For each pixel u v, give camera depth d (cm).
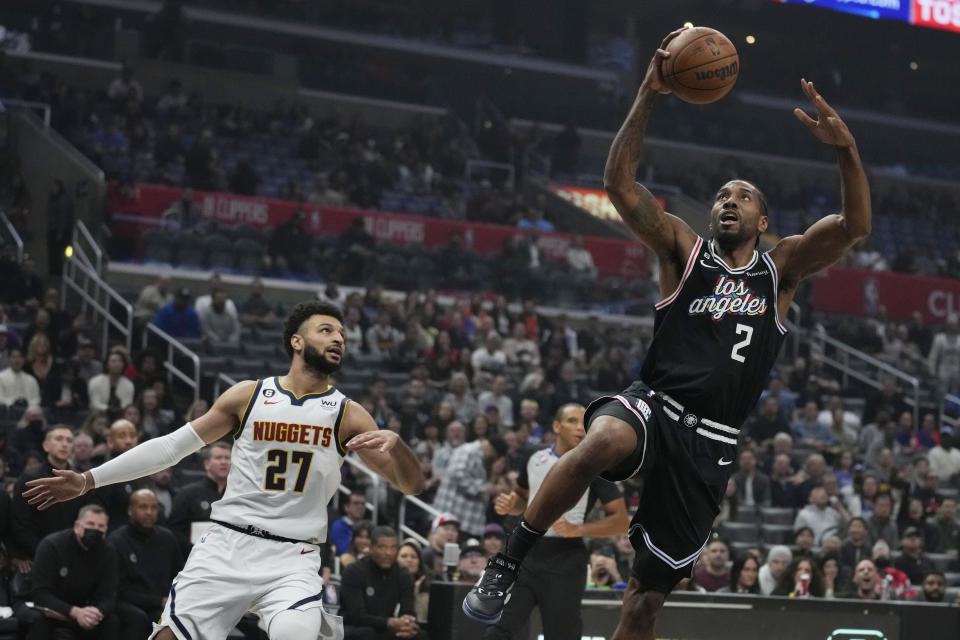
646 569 420
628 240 2023
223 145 2083
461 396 1330
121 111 2030
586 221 2280
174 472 1090
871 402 1609
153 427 1083
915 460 1380
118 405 1141
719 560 946
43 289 1441
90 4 2378
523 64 2786
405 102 2552
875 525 1184
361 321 1514
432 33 2797
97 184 1767
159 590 732
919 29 2806
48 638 677
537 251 1930
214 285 1462
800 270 425
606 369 1551
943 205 2753
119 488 831
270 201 1794
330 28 2625
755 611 684
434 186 2167
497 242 1947
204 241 1697
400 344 1498
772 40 3009
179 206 1717
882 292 2152
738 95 2905
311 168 2125
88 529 683
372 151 2220
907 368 1912
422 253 1820
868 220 409
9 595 753
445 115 2536
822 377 1711
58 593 685
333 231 1838
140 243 1670
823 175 2850
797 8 2727
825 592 900
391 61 2712
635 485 1147
